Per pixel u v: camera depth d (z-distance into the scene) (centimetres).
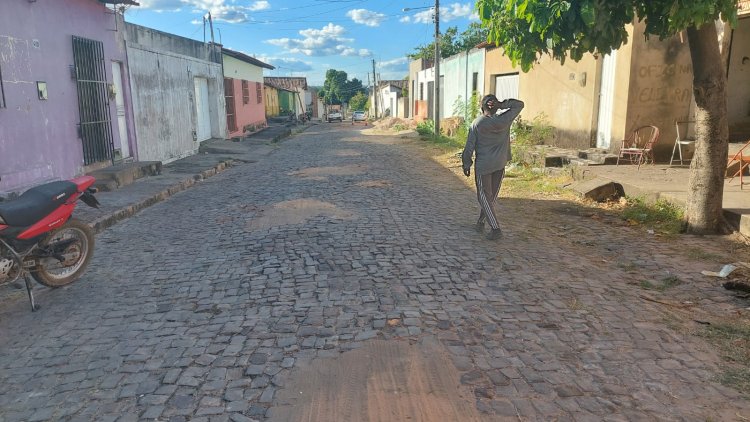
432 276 508
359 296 460
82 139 1008
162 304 461
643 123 1073
